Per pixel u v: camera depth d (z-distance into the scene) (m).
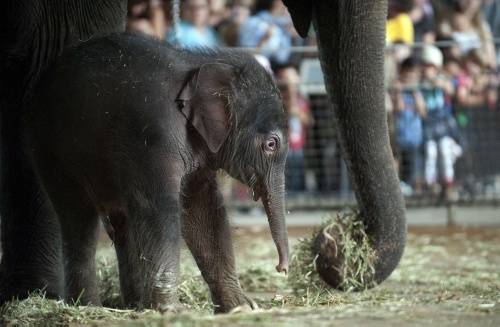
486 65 23.42
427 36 23.17
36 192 11.46
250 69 10.23
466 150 23.25
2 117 11.56
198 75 9.86
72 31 11.74
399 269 14.88
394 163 10.66
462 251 17.75
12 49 11.55
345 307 9.02
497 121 23.20
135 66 9.98
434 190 23.02
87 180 10.23
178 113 9.87
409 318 8.34
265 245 17.95
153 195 9.68
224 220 10.53
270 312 8.60
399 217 10.77
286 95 22.22
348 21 10.30
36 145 10.56
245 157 10.20
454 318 8.38
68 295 10.48
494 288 11.79
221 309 10.41
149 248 9.61
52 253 11.59
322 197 22.88
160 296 9.50
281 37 22.17
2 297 11.39
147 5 21.22
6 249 11.62
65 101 10.17
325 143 22.77
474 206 23.36
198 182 10.38
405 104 22.47
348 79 10.41
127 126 9.80
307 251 11.46
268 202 10.30
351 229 11.01
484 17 24.38
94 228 10.63
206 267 10.49
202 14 21.50
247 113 10.12
